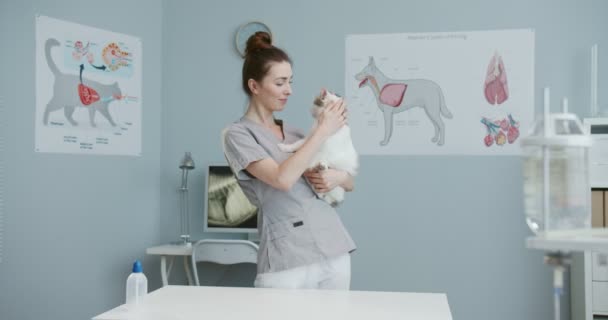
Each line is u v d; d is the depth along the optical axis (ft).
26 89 10.32
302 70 11.93
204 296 5.38
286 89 6.24
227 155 6.29
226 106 12.25
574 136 3.20
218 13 12.30
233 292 5.57
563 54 11.07
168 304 5.03
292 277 5.96
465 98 11.40
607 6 10.91
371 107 11.69
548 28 11.14
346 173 6.47
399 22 11.63
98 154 11.44
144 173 12.23
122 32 11.84
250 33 12.10
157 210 12.48
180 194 12.41
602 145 9.84
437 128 11.46
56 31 10.77
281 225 6.07
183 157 12.12
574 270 10.49
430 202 11.46
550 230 3.30
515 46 11.25
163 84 12.54
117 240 11.75
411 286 11.46
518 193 11.19
